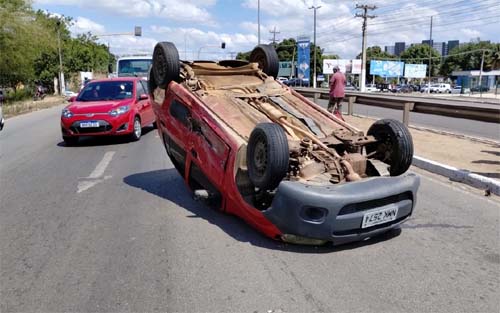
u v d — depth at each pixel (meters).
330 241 4.52
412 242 4.94
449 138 11.76
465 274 4.20
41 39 37.97
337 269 4.29
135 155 10.45
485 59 87.69
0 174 8.75
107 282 4.12
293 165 4.90
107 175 8.44
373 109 22.25
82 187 7.57
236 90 6.47
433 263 4.43
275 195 4.56
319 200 4.31
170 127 6.69
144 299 3.81
